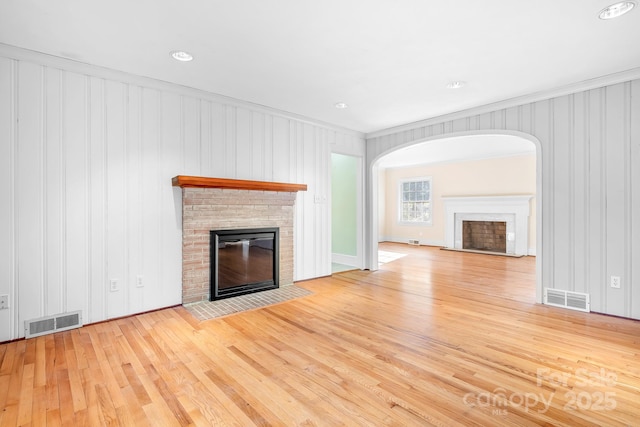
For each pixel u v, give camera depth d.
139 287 3.19
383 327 2.88
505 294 3.99
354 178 5.78
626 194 3.08
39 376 2.04
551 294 3.52
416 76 3.14
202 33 2.36
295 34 2.38
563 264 3.44
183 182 3.18
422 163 9.02
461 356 2.33
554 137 3.49
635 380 2.01
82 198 2.87
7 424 1.59
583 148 3.30
